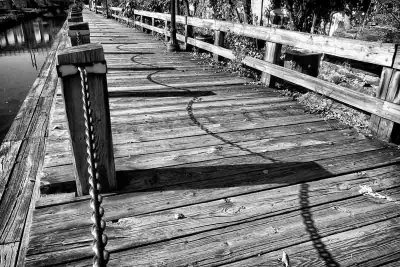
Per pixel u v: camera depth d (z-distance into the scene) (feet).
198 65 26.30
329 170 10.51
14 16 138.41
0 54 69.67
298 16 28.81
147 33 49.49
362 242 7.44
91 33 47.50
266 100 17.63
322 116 15.52
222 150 11.69
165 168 10.35
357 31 20.21
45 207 8.30
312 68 20.52
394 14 18.89
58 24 149.28
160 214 8.20
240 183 9.64
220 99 17.53
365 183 9.86
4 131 24.58
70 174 9.66
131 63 26.40
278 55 19.56
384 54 12.33
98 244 3.96
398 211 8.55
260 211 8.42
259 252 7.09
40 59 62.85
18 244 7.43
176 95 18.02
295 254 7.05
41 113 15.67
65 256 6.79
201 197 8.93
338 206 8.70
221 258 6.91
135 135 12.72
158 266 6.67
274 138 12.89
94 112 7.93
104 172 8.71
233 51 23.36
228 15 38.81
